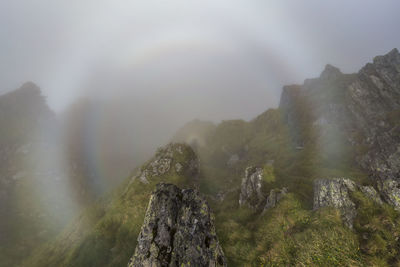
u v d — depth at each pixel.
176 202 11.32
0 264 29.52
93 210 21.98
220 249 9.73
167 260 8.99
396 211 10.27
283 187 17.47
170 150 27.55
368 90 36.47
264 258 10.23
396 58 36.03
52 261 16.91
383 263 7.80
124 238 15.77
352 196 11.82
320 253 9.01
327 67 58.09
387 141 18.67
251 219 15.80
